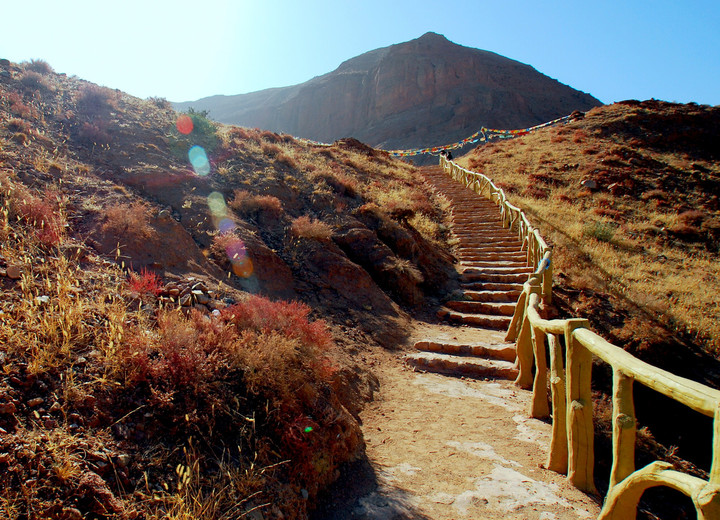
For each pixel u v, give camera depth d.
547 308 8.97
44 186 6.19
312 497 3.24
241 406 3.44
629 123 28.66
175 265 5.89
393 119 95.69
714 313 10.13
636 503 2.20
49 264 4.39
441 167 27.27
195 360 3.48
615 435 2.62
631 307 9.81
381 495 3.43
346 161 17.66
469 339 7.62
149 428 2.95
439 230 13.88
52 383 2.92
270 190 9.99
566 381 3.66
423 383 6.03
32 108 8.81
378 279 9.12
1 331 3.09
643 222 16.33
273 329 4.34
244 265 6.98
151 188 7.89
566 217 15.93
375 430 4.57
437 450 4.20
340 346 6.20
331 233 9.33
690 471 5.82
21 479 2.24
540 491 3.50
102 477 2.50
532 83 100.94
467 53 107.62
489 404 5.41
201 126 12.01
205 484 2.77
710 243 15.05
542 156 24.55
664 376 2.23
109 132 9.32
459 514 3.21
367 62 128.25
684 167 22.25
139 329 3.72
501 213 15.33
